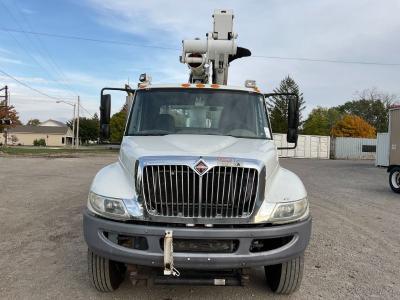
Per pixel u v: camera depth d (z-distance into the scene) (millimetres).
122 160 4926
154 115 5863
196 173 4168
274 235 4242
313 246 7293
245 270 4473
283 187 4617
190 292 5109
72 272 5695
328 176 21500
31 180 15969
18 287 5137
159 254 4168
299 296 5016
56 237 7488
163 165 4211
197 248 4180
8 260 6164
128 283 5328
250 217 4230
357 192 14992
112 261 4824
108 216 4340
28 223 8562
